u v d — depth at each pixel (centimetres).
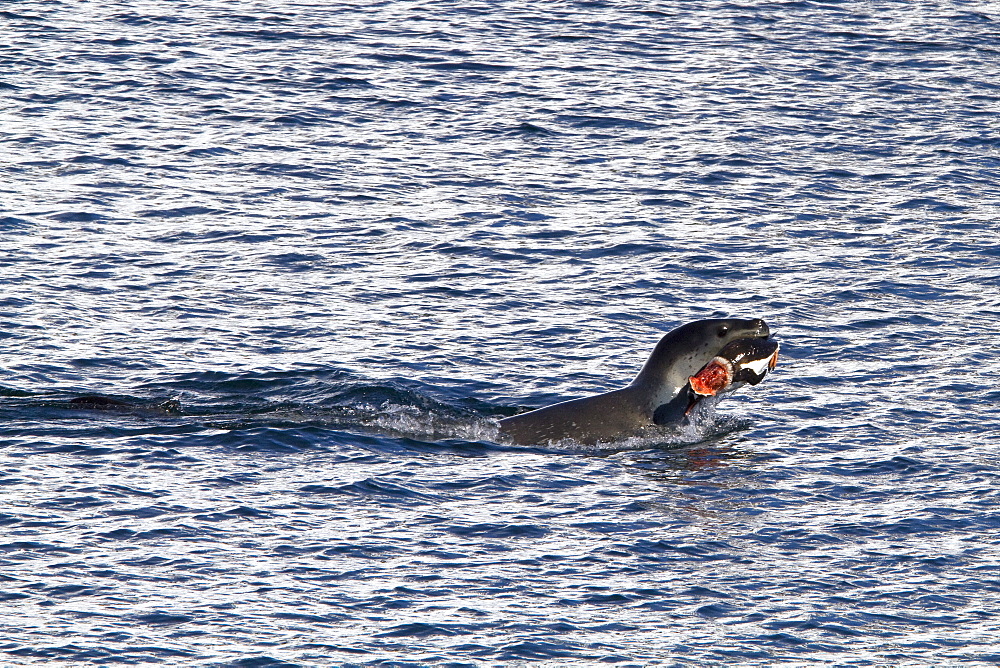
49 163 11719
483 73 14938
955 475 6888
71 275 9519
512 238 10669
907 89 14938
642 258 10338
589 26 16850
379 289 9562
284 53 15275
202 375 8019
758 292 9712
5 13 15938
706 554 6006
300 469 6700
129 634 5203
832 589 5738
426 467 6806
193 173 11756
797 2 18288
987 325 9131
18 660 5006
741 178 12212
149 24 16000
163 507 6228
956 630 5450
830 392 8031
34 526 5991
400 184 11781
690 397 7350
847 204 11656
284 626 5300
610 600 5588
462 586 5650
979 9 18262
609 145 12975
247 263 9950
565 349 8638
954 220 11294
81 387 7788
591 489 6638
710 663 5156
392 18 16862
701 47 16212
